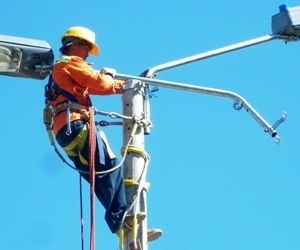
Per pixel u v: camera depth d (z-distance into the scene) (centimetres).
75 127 1526
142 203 1486
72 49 1614
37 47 1530
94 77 1533
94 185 1488
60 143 1541
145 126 1524
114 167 1496
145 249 1458
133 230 1462
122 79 1557
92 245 1422
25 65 1544
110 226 1479
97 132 1534
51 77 1566
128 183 1494
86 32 1622
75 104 1539
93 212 1442
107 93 1550
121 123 1550
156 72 1583
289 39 1739
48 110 1556
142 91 1537
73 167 1524
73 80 1543
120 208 1482
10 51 1523
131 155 1508
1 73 1557
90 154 1492
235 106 1584
